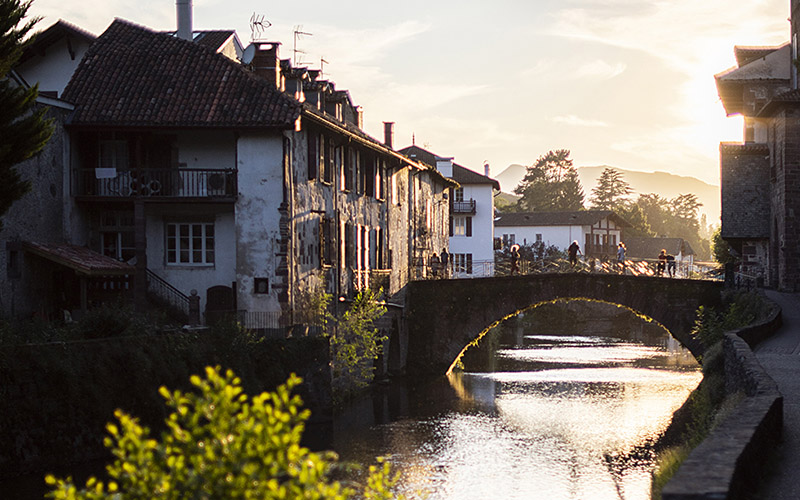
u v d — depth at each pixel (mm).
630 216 132250
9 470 18719
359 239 37844
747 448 8797
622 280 40250
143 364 21859
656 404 32312
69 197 28688
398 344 41062
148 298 29078
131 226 29859
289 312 28812
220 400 5926
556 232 94688
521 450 24172
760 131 44719
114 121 28266
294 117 28172
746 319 32000
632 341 61500
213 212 29609
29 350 19625
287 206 28750
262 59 33219
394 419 28922
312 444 24609
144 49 31312
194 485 5602
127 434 5852
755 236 43688
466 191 76562
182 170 28484
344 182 35656
